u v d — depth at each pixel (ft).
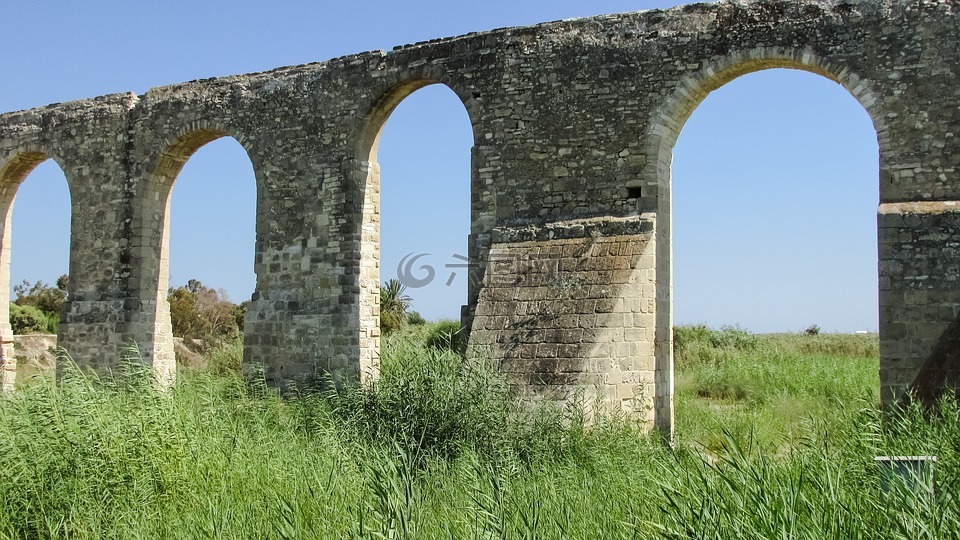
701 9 52.39
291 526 25.02
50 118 75.46
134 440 33.09
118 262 70.90
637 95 53.31
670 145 53.83
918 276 45.68
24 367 91.91
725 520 21.07
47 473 32.07
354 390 47.67
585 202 54.08
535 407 44.78
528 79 56.18
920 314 45.44
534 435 40.96
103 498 31.01
